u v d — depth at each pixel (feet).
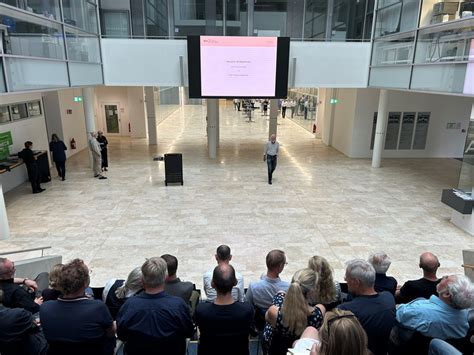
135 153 47.65
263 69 36.73
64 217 26.55
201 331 8.08
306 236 23.75
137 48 36.09
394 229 24.99
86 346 7.43
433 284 10.70
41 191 32.32
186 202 29.63
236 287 11.18
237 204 29.30
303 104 72.23
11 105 32.86
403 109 45.21
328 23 36.60
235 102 108.68
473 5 26.09
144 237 23.41
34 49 23.59
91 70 33.71
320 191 32.86
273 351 8.21
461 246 22.59
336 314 5.48
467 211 23.99
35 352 8.46
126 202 29.60
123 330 7.63
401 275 19.29
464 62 23.53
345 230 24.73
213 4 35.65
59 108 41.98
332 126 53.16
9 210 27.94
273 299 9.54
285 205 29.25
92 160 38.22
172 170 33.68
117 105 58.29
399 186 34.65
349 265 8.56
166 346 7.73
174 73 36.88
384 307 8.09
